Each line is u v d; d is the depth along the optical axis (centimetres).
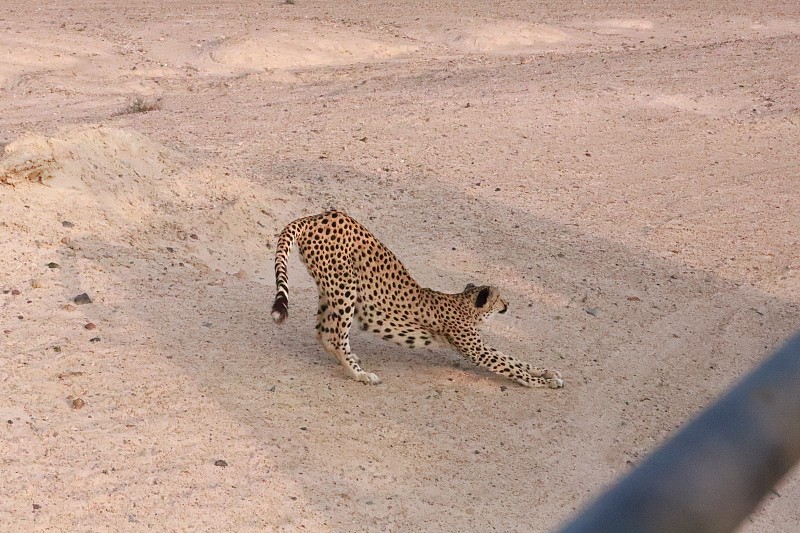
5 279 1125
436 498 841
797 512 888
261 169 1734
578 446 955
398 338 1062
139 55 3266
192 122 2161
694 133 2231
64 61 3081
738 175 1975
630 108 2370
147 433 875
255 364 1033
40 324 1039
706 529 186
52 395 913
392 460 891
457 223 1577
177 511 772
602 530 185
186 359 1019
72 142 1413
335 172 1758
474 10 4506
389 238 1481
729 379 1131
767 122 2330
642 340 1216
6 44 3161
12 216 1252
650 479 191
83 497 774
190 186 1491
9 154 1334
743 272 1486
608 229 1616
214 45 3397
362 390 1013
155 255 1277
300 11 4297
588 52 3694
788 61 2991
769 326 1295
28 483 782
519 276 1381
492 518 820
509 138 2073
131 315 1097
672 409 1048
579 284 1375
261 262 1362
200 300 1173
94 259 1213
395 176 1772
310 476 846
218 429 898
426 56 3550
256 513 783
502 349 1141
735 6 4888
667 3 4947
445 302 1040
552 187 1803
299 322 1162
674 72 2773
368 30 3841
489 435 956
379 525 790
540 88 2488
